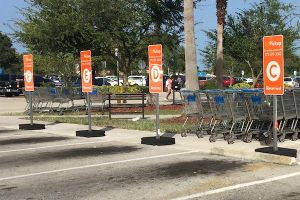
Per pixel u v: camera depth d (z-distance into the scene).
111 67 49.03
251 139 12.21
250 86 31.39
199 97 12.67
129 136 14.21
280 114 11.69
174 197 7.25
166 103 29.84
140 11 25.53
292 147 11.20
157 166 9.59
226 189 7.64
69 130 16.09
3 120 20.38
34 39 26.39
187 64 18.39
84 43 26.19
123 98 20.38
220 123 13.15
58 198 7.34
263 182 8.03
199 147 11.75
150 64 12.27
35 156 11.11
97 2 24.44
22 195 7.56
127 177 8.66
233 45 33.06
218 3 24.55
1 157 11.04
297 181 8.06
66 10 25.34
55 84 44.47
